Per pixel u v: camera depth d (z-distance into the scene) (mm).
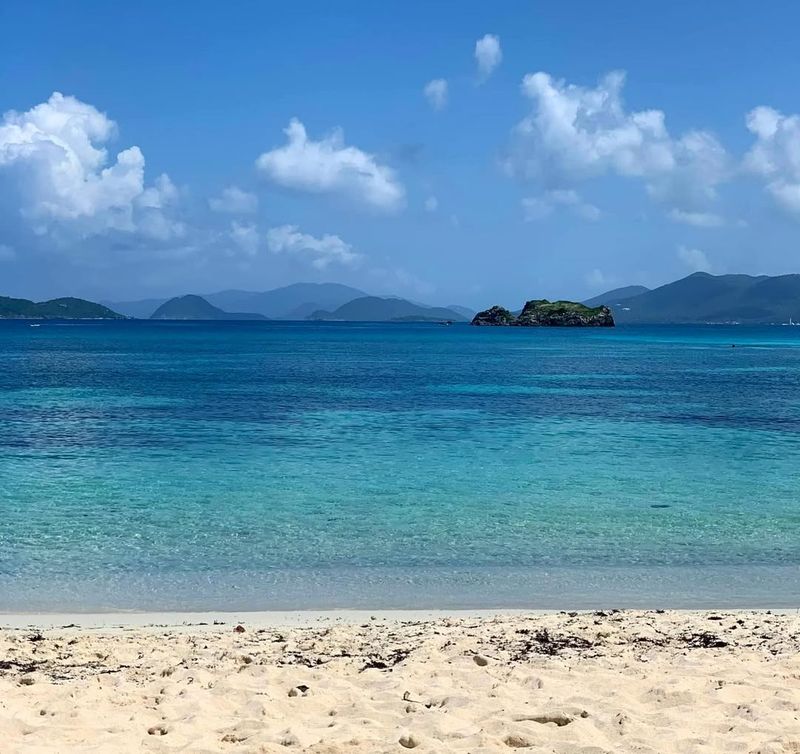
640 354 131875
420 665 10078
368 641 11445
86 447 32125
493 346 164125
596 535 18922
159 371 81938
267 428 38219
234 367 90000
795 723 7840
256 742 7457
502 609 13859
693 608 14008
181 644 11266
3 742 7398
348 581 15453
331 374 78875
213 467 27672
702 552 17578
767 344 189125
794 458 30188
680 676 9453
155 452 30922
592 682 9281
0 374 75938
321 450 31609
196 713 8273
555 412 46062
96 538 18391
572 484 24969
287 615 13414
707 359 115938
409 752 7238
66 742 7441
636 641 11367
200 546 17797
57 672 9961
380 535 18828
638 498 22938
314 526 19594
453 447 32531
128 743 7410
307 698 8766
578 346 166500
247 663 10430
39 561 16625
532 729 7785
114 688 9188
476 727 7879
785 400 53906
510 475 26406
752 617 12742
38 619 13086
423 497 22922
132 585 15117
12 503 21938
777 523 20109
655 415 44781
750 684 9133
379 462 28859
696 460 29578
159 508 21406
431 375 78312
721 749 7277
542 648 11023
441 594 14703
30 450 31312
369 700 8758
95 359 105688
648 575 15938
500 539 18531
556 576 15867
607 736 7691
